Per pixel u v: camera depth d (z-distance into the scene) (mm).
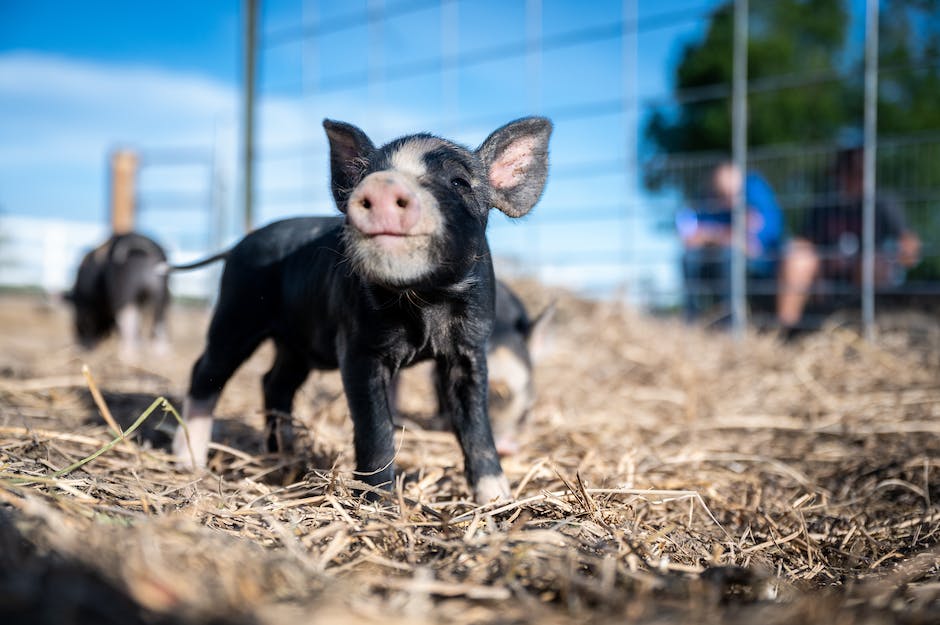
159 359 1327
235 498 457
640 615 300
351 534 393
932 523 508
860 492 592
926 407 883
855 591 359
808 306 1499
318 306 542
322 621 270
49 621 239
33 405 758
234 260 601
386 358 491
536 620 294
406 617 290
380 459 480
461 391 505
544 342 838
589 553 378
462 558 364
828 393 985
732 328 1446
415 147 473
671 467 642
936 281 1409
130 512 382
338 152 534
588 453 646
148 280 1460
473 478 494
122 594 263
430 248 413
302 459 566
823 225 1493
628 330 1389
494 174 537
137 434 664
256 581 299
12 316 2320
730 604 337
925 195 1376
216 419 739
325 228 579
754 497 557
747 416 875
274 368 656
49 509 338
